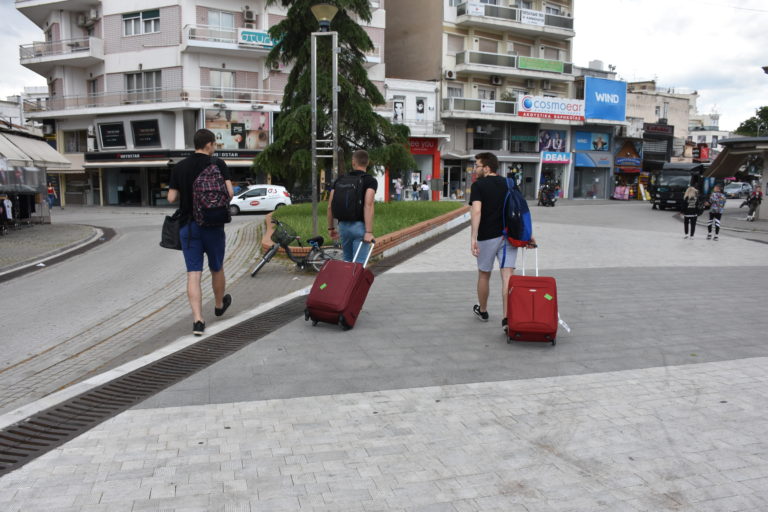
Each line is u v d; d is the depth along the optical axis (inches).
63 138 1464.1
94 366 215.2
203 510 111.9
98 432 145.3
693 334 240.4
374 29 1460.4
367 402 165.9
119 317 289.3
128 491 118.1
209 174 234.8
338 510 112.3
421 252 498.9
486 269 249.3
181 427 148.5
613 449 137.8
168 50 1316.4
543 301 217.2
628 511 112.5
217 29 1304.1
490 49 1701.5
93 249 563.8
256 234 621.0
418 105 1561.3
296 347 218.2
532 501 115.9
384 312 275.1
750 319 267.4
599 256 490.9
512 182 245.0
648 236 681.0
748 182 2229.3
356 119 685.3
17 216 773.3
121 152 1357.0
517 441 141.9
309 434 145.1
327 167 698.2
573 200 1807.3
